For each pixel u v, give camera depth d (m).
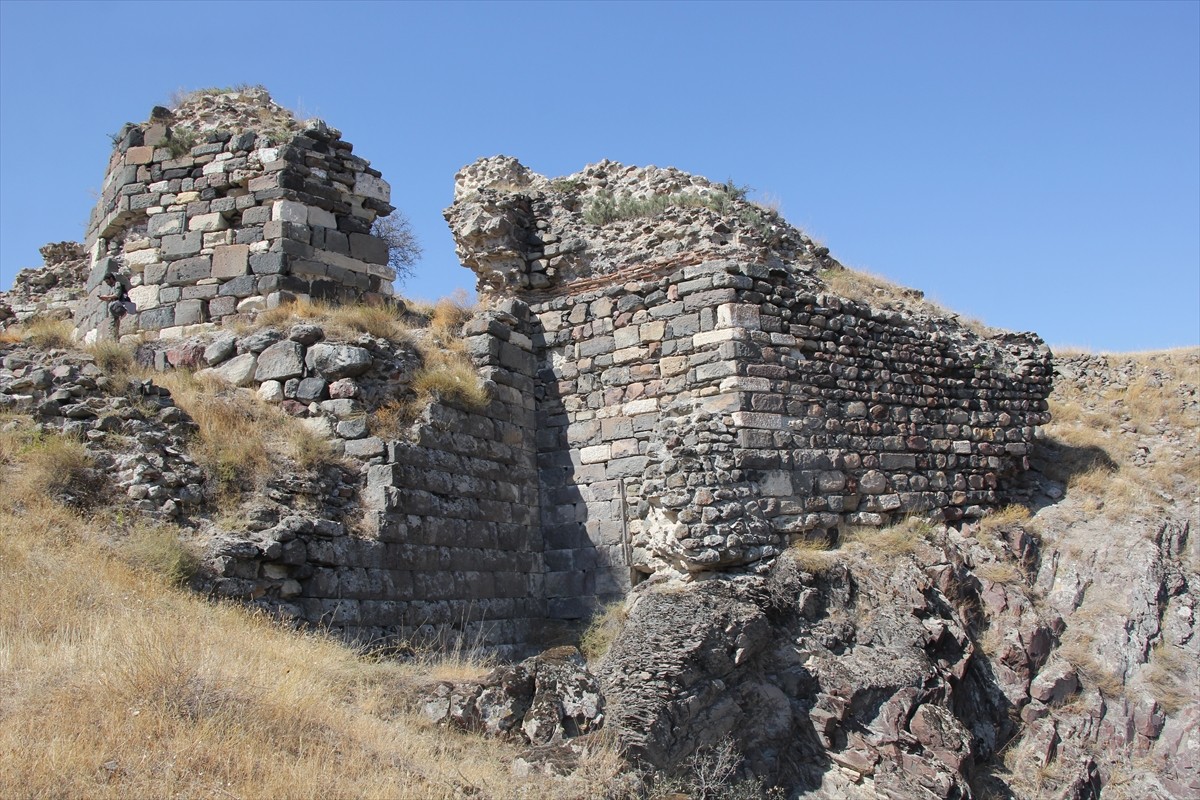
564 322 17.44
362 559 12.56
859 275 19.69
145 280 16.98
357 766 8.13
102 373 13.19
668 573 14.74
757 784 11.57
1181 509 18.61
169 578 10.53
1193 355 28.02
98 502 11.41
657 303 16.48
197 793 7.10
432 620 13.56
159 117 17.84
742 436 15.05
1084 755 14.02
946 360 17.88
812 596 13.84
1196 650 15.62
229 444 12.68
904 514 16.52
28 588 9.48
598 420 16.72
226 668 8.91
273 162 16.81
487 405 15.81
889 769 12.34
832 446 15.95
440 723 9.81
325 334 14.76
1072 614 16.22
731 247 17.12
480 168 19.88
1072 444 20.86
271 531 11.61
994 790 13.23
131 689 8.12
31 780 6.80
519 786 8.88
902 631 13.66
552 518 16.72
